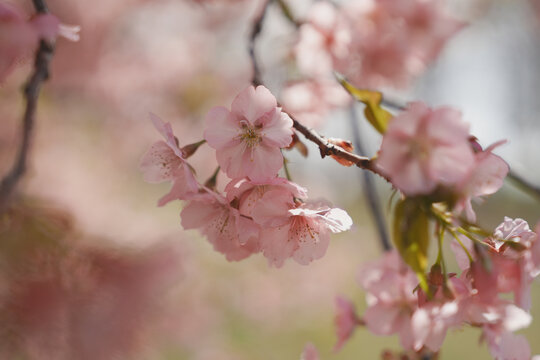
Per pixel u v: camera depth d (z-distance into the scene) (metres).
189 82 1.49
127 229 0.75
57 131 1.12
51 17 0.57
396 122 0.53
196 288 1.14
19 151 0.61
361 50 0.83
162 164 0.58
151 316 0.66
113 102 1.48
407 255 0.54
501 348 0.55
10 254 0.62
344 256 1.85
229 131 0.56
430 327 0.55
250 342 1.48
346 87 0.56
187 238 0.78
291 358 1.55
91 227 0.69
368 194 0.73
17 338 0.61
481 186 0.54
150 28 1.50
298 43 0.80
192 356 1.17
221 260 1.37
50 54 0.59
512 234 0.55
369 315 0.62
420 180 0.53
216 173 0.59
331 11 0.79
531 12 2.88
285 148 0.58
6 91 0.91
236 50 1.51
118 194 1.10
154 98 1.51
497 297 0.55
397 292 0.62
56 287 0.62
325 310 1.68
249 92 0.56
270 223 0.56
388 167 0.53
